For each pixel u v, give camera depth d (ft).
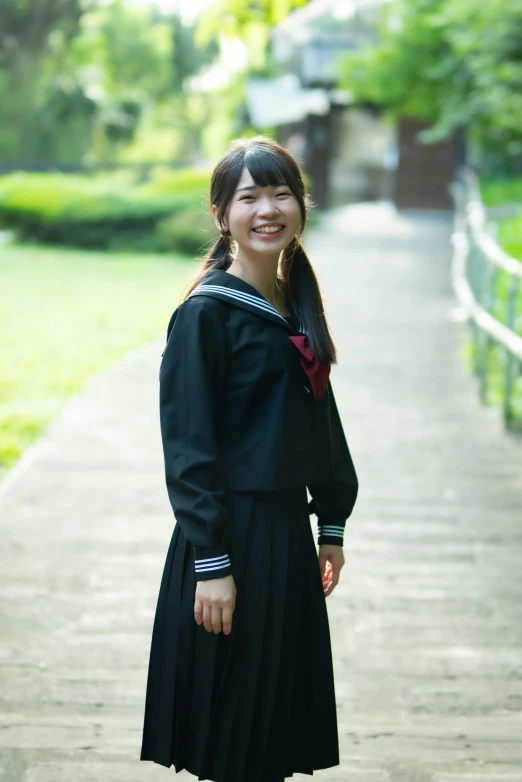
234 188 7.39
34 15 119.85
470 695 11.59
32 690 11.46
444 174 88.84
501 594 14.53
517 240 43.96
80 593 14.25
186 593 7.50
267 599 7.34
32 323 41.65
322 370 7.54
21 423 25.72
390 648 12.74
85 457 21.21
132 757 10.15
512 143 67.56
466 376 29.53
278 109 92.02
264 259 7.51
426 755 10.32
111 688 11.55
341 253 61.98
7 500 18.38
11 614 13.51
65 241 72.59
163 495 18.81
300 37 92.99
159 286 54.24
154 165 99.19
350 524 17.37
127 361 32.22
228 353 7.24
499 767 10.14
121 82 167.84
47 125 131.03
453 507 18.37
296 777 9.86
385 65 70.59
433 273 53.78
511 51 53.11
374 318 39.96
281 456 7.29
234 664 7.36
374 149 112.88
